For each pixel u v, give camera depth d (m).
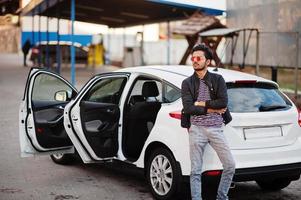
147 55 33.47
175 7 20.59
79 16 27.11
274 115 5.77
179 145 5.57
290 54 15.56
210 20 17.28
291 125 5.90
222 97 5.11
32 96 7.25
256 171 5.56
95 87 6.90
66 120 6.77
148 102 6.60
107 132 6.57
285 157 5.79
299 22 15.14
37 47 30.84
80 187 6.59
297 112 6.04
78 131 6.59
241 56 18.09
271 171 5.66
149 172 6.09
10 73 25.25
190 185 5.34
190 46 17.69
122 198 6.10
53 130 7.07
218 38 16.66
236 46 18.36
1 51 49.34
